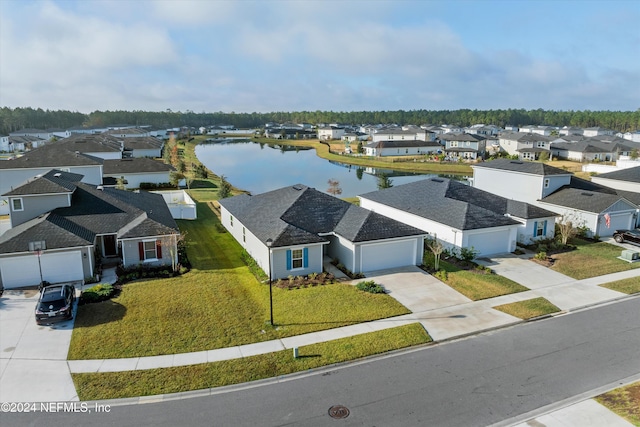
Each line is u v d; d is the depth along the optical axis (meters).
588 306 22.28
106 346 17.39
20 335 18.14
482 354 17.31
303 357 16.81
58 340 17.80
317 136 182.25
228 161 106.00
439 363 16.61
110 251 28.80
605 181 45.66
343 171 89.06
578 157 92.00
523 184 42.50
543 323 20.27
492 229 29.83
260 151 133.50
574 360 16.89
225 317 20.06
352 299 22.27
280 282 24.44
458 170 87.50
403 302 22.19
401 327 19.38
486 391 14.80
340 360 16.69
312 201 31.00
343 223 28.83
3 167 45.50
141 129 151.62
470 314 20.94
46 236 23.98
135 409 13.69
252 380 15.34
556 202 38.84
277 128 193.62
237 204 35.84
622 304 22.56
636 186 42.78
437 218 31.62
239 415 13.43
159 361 16.45
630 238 33.31
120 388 14.73
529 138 101.88
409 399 14.30
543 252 29.69
